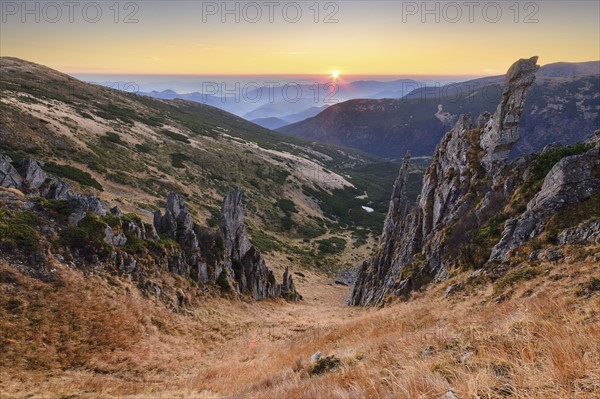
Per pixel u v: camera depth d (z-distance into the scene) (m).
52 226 23.70
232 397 10.05
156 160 93.00
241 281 42.00
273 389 8.54
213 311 30.55
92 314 20.19
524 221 24.09
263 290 46.75
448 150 42.12
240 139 176.25
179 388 14.10
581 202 22.30
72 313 19.41
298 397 6.68
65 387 12.75
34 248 21.02
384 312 25.53
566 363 3.38
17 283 18.94
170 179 84.94
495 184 32.34
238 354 22.30
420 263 34.47
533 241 22.22
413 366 5.11
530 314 6.96
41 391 11.99
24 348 15.71
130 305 23.03
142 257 28.19
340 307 51.62
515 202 28.31
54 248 22.41
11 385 12.38
